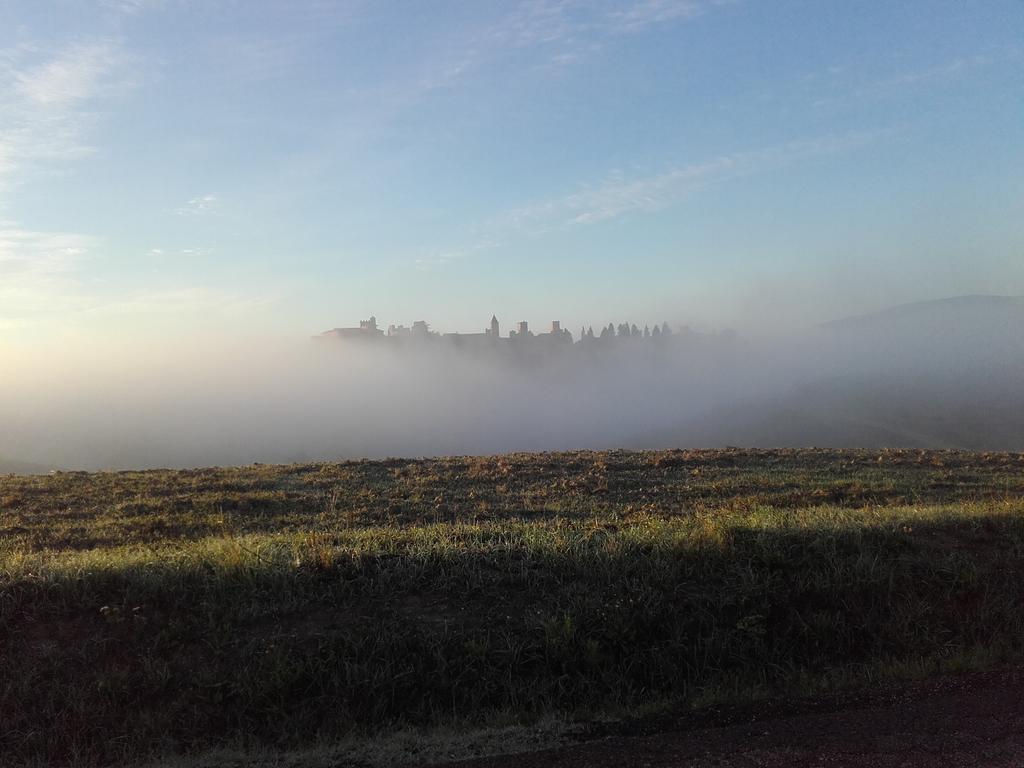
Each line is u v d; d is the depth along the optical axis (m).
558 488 15.95
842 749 4.39
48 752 5.13
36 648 5.96
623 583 7.02
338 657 5.99
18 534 11.91
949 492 15.12
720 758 4.37
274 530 12.16
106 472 20.50
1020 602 7.17
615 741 4.83
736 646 6.44
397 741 5.14
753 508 12.55
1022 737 4.46
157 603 6.56
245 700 5.56
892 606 7.02
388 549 7.80
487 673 5.96
